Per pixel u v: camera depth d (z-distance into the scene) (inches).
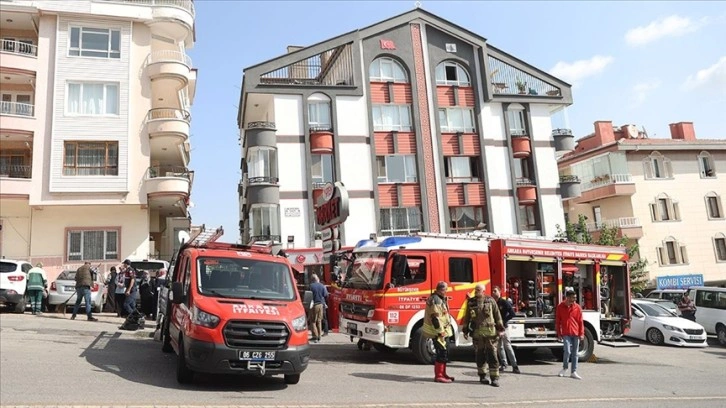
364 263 545.0
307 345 355.3
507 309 498.6
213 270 375.2
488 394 379.9
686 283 1428.4
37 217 982.4
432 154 1197.7
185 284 379.6
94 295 756.6
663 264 1432.1
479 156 1238.9
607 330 605.6
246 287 373.4
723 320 852.0
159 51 1069.1
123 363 414.9
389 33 1223.5
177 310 393.1
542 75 1334.9
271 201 1052.5
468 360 561.6
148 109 1041.5
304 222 1071.6
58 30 1013.8
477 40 1284.4
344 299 560.4
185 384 352.5
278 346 340.2
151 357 448.8
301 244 1058.1
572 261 585.9
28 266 736.3
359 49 1184.8
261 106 1178.0
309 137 1113.4
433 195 1178.6
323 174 1114.1
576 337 477.7
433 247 533.0
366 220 1115.9
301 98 1124.5
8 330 546.6
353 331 530.6
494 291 502.0
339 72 1230.3
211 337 327.6
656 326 819.4
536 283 567.5
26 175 1051.3
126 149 1012.5
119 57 1040.8
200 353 326.0
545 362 581.3
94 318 674.2
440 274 527.8
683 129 1610.5
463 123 1253.1
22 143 1033.5
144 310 733.9
